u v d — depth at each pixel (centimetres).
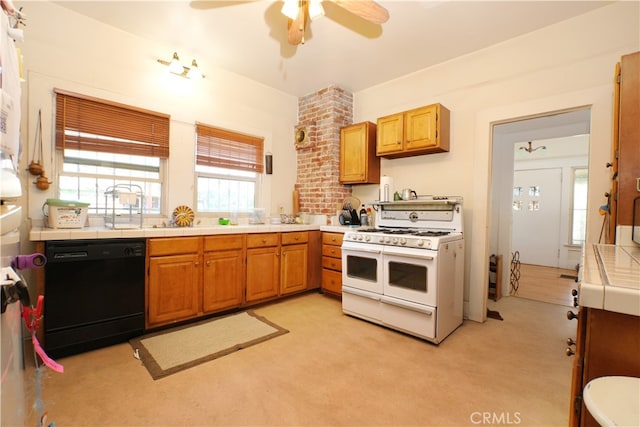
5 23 75
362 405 156
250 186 371
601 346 75
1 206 76
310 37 262
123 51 263
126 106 265
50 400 155
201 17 241
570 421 82
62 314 196
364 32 254
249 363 196
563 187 579
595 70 222
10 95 80
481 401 160
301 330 251
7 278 64
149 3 225
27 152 222
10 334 72
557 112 244
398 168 347
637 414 63
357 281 278
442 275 232
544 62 245
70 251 197
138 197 269
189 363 193
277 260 317
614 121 186
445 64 305
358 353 212
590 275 76
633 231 153
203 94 318
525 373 188
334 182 372
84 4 229
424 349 220
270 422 143
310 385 173
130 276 222
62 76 235
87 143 248
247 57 304
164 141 290
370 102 375
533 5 217
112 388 167
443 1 212
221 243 272
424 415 149
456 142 298
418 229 297
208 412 149
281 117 395
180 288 247
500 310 316
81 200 251
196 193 318
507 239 389
